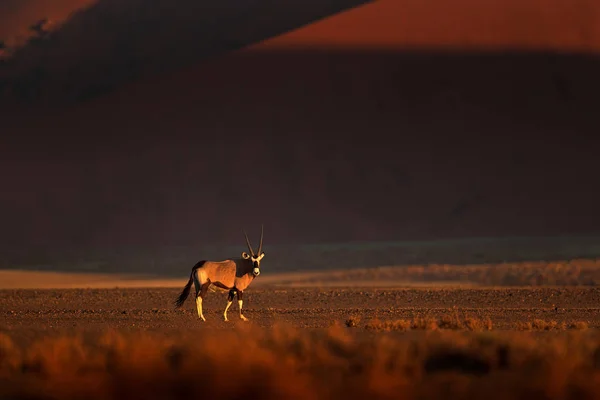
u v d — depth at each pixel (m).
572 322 84.56
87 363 41.97
